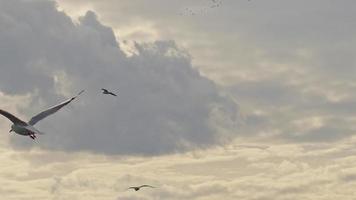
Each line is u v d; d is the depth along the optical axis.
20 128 40.94
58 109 42.53
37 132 41.53
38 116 42.66
